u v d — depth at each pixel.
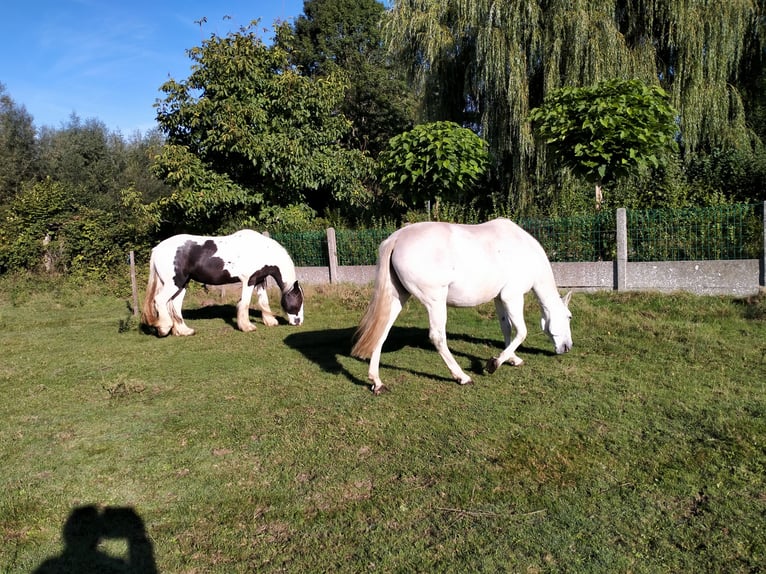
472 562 2.53
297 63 30.02
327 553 2.68
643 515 2.84
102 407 5.03
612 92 9.21
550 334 5.61
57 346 7.93
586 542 2.64
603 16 12.16
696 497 2.98
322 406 4.76
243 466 3.70
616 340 6.45
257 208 15.17
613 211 8.80
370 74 27.34
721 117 12.89
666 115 9.18
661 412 4.19
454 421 4.23
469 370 5.64
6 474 3.67
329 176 15.05
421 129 11.05
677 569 2.42
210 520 3.05
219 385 5.61
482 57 13.29
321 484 3.38
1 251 13.93
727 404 4.26
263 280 9.30
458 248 4.86
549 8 12.66
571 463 3.44
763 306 7.01
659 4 12.49
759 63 14.55
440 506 3.04
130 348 7.66
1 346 8.02
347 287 11.03
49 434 4.37
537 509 2.96
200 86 14.48
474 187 15.62
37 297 12.80
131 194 13.91
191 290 13.00
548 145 10.95
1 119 28.08
